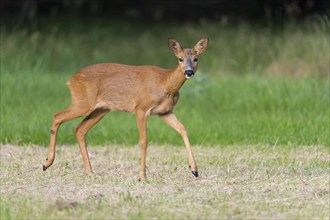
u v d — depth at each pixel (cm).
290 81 3803
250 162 2620
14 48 4325
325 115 3266
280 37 4791
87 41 5059
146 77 2394
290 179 2291
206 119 3328
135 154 2808
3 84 3578
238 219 1905
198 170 2505
